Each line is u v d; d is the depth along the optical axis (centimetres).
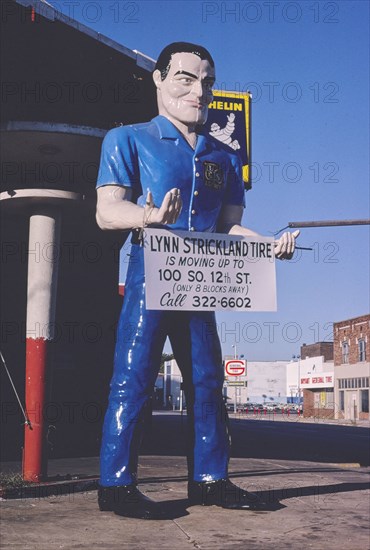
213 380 762
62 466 1222
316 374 6425
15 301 1500
